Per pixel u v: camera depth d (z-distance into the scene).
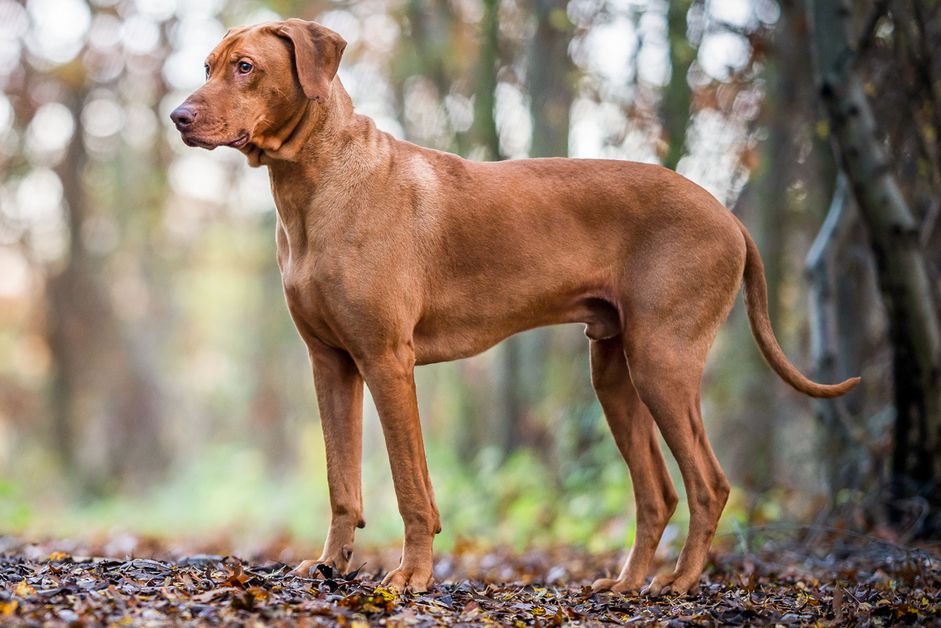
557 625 4.61
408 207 5.44
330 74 5.39
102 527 15.00
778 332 13.24
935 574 6.12
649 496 5.93
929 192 9.27
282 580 5.18
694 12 12.16
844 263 10.68
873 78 9.10
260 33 5.34
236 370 39.69
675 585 5.51
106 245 27.72
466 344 5.69
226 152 24.77
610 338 6.06
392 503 17.55
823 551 7.77
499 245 5.61
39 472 28.12
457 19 16.33
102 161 25.67
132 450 29.22
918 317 7.91
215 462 25.56
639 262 5.68
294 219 5.45
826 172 11.51
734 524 7.90
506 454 16.80
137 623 4.16
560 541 11.84
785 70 12.08
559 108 14.69
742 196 13.71
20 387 31.91
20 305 31.73
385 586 5.05
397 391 5.30
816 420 9.95
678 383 5.53
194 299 39.22
